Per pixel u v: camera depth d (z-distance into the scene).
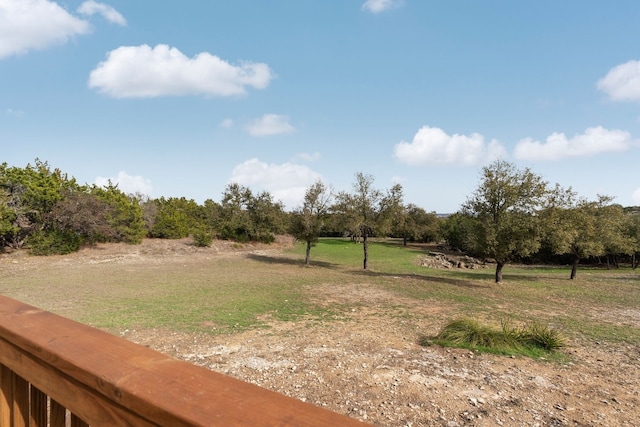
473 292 16.00
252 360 6.75
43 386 1.03
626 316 11.90
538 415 4.94
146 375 0.80
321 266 25.31
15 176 23.03
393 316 10.90
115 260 23.88
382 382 5.87
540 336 8.18
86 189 27.92
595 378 6.37
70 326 1.13
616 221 22.17
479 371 6.48
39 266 20.31
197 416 0.65
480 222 18.42
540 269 29.11
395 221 24.95
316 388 5.62
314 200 25.11
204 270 20.89
